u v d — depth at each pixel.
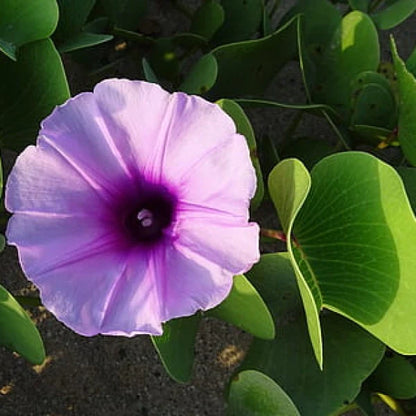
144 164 0.20
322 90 0.28
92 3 0.26
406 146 0.25
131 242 0.20
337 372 0.24
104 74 0.31
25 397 0.29
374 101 0.26
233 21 0.29
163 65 0.30
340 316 0.24
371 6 0.30
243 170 0.19
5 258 0.29
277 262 0.23
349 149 0.27
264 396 0.21
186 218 0.19
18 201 0.19
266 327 0.21
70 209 0.20
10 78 0.23
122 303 0.19
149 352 0.29
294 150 0.29
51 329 0.29
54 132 0.19
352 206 0.21
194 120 0.19
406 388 0.24
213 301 0.19
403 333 0.21
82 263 0.19
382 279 0.21
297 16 0.26
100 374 0.29
